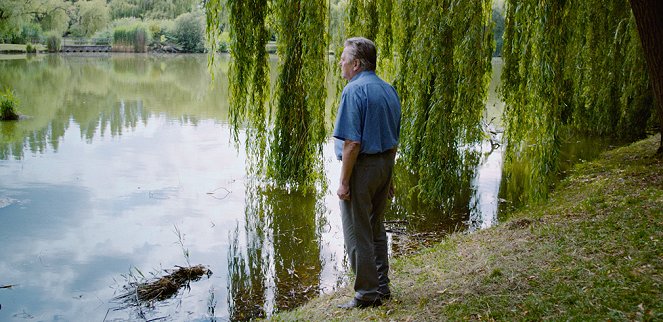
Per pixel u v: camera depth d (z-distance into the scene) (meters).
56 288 5.88
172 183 10.08
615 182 7.46
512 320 3.41
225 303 5.57
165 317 5.27
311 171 9.27
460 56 8.22
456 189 9.30
